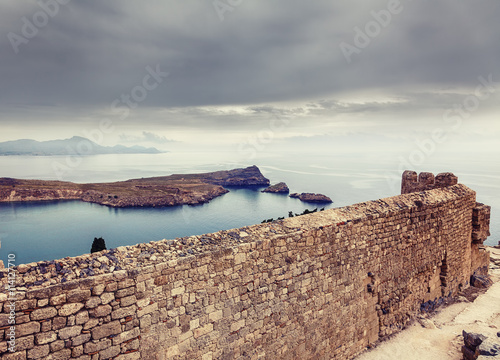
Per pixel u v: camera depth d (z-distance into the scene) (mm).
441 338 15234
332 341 13203
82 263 7832
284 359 11578
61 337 7105
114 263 8117
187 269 8969
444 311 18234
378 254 14797
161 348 8602
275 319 11219
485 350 11930
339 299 13328
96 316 7539
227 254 9820
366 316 14523
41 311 6832
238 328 10219
